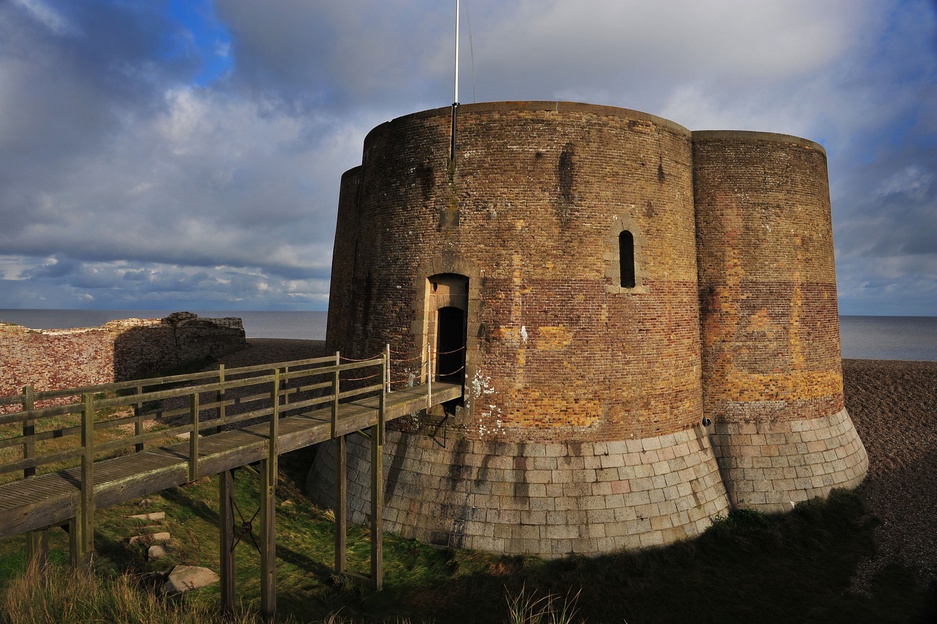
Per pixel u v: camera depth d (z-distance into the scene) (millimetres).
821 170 15164
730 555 11258
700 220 14070
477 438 11805
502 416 11727
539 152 11992
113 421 6477
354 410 9992
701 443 13086
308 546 11234
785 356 13953
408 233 12812
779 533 11844
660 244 12672
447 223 12320
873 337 94750
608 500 11266
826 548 11641
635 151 12438
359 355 13844
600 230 12000
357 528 11898
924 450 16109
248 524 8188
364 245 14094
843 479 13836
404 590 9820
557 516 11039
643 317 12281
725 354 13844
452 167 12352
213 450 7574
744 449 13391
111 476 6453
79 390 6066
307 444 8781
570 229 11898
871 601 9867
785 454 13453
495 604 9391
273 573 8172
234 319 29422
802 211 14453
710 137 14133
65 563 8078
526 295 11820
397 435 12578
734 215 14008
